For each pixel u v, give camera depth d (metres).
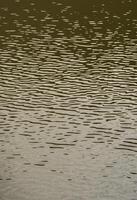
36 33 144.75
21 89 112.44
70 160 85.81
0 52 132.75
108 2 172.50
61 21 153.62
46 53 132.00
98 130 95.31
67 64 125.38
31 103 105.94
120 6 167.62
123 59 127.81
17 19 155.75
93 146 90.00
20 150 88.81
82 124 97.44
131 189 77.81
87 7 166.62
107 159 86.00
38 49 134.38
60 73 120.50
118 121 98.38
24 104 105.62
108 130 95.12
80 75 119.25
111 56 129.75
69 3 171.38
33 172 82.50
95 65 124.62
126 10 163.25
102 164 84.56
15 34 144.38
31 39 140.75
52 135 93.69
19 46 136.38
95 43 137.88
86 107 104.00
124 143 90.81
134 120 98.56
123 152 88.00
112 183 79.38
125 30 146.50
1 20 155.00
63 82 115.75
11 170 83.00
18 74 120.12
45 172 82.50
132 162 85.00
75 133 94.38
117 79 116.81
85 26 149.50
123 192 77.12
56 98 108.06
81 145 90.44
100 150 88.75
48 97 108.56
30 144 90.75
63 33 144.62
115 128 95.81
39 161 85.56
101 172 82.31
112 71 121.12
